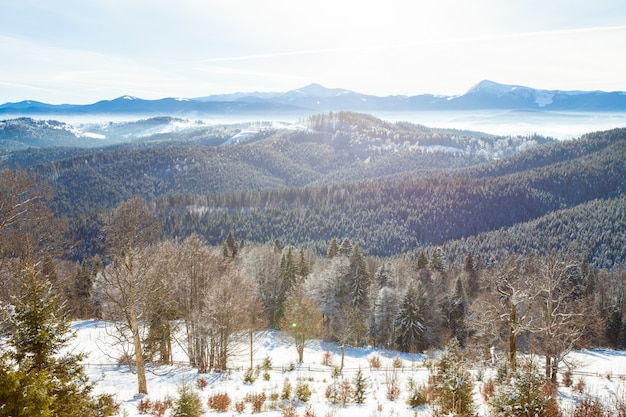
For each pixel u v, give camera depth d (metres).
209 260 32.47
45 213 24.86
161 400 17.78
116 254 19.70
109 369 26.48
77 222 115.31
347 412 15.24
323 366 32.59
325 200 193.75
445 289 61.22
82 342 34.47
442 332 49.47
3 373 7.74
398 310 46.31
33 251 23.36
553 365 22.19
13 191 22.55
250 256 60.16
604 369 30.31
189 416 13.38
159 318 26.67
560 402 14.95
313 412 14.73
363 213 176.00
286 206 190.00
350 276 55.22
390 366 32.69
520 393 11.24
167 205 182.75
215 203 193.25
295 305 37.72
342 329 47.56
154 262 23.69
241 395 18.72
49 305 10.15
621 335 50.12
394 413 14.86
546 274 23.89
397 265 69.88
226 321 27.34
